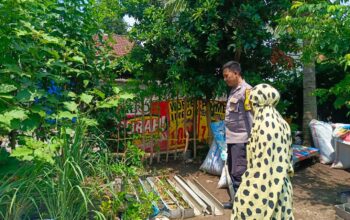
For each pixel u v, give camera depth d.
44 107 3.05
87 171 3.07
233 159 4.34
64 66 3.17
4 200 2.65
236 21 5.75
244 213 2.76
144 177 5.27
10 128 2.60
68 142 2.94
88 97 3.31
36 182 2.73
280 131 2.70
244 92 4.17
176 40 6.04
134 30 6.49
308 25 4.45
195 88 6.36
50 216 2.64
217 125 6.04
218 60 6.30
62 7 3.86
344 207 3.95
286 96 8.81
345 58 4.03
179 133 7.07
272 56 6.47
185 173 6.04
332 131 6.62
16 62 2.97
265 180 2.68
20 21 2.91
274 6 6.01
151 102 6.65
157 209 3.92
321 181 5.69
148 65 6.52
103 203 2.98
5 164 2.96
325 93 5.62
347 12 3.95
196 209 4.33
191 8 6.12
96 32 4.48
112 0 5.64
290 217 2.79
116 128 5.87
